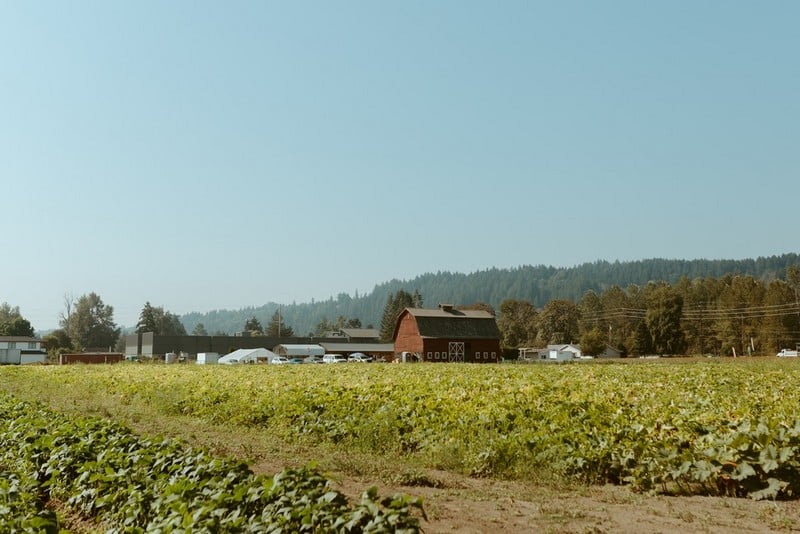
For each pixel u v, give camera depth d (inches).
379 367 1995.6
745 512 368.5
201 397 1016.9
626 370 1562.5
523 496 428.8
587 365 2004.2
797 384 1029.2
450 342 3011.8
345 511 303.0
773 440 414.6
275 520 306.3
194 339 3806.6
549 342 6323.8
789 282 6417.3
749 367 1603.1
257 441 708.7
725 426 476.7
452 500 420.2
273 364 2456.9
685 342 5251.0
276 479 339.9
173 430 807.7
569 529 343.9
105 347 6781.5
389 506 294.8
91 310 6939.0
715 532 331.6
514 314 6875.0
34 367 2593.5
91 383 1577.3
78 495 424.2
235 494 328.8
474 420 609.9
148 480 393.4
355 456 602.5
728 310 5113.2
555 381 1120.8
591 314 6540.4
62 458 482.6
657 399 745.0
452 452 549.6
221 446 665.0
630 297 7057.1
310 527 295.1
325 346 3882.9
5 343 4429.1
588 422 558.9
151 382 1387.8
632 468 457.1
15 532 316.8
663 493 430.6
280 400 851.4
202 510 308.2
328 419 729.6
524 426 576.4
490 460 515.8
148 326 7027.6
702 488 432.8
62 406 1137.4
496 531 343.3
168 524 308.5
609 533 334.6
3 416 799.1
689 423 498.6
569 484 464.1
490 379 1175.6
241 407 885.2
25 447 549.0
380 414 663.8
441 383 1041.5
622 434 498.3
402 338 3149.6
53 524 330.3
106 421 602.9
